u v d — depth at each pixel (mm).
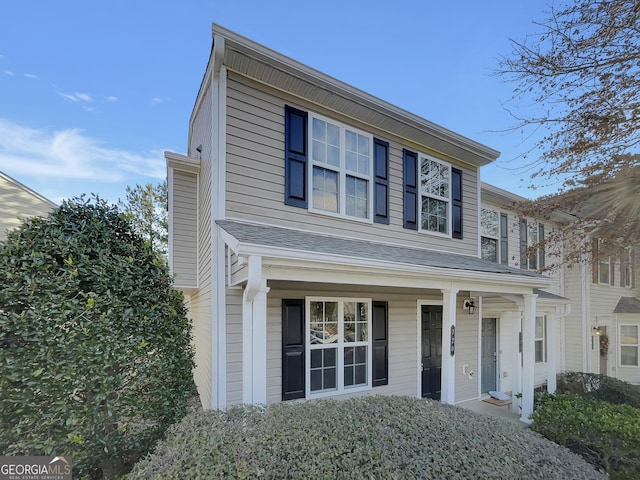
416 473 2277
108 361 2988
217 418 2732
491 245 8828
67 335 2865
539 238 10008
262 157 4832
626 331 12102
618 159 4758
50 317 2834
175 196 6602
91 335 2975
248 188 4691
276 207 4902
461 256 7141
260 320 3494
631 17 3912
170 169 6578
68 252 3104
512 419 6266
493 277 5445
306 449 2365
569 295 11000
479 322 7738
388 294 6148
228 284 4371
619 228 5207
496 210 9039
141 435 3242
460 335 7359
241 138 4680
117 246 3486
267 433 2486
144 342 3225
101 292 3154
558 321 10805
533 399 6102
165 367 3385
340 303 5566
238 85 4699
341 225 5559
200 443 2361
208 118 5133
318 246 4113
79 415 2842
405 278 4625
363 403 3146
